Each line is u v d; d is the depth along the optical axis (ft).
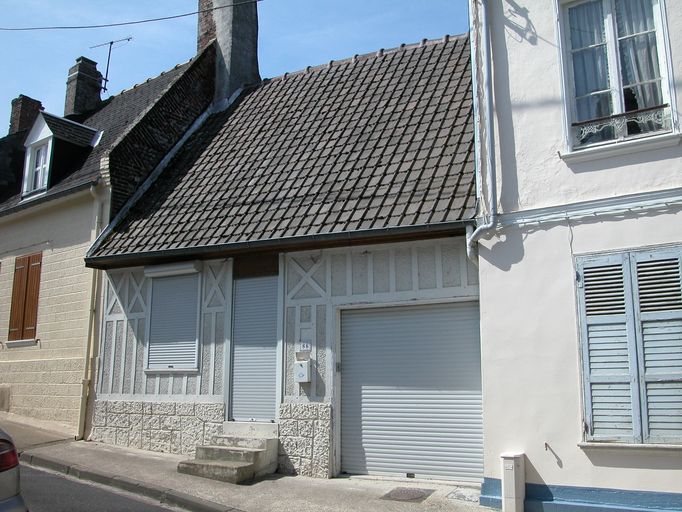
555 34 24.36
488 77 25.21
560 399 22.09
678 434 20.22
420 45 41.32
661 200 21.54
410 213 27.14
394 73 39.60
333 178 32.32
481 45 25.79
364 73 41.19
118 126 46.57
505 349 23.34
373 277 28.73
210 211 34.63
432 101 34.99
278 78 46.11
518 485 21.63
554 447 21.93
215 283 33.42
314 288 30.17
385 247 28.73
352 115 37.17
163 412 33.58
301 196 32.09
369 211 28.53
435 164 29.76
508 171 24.38
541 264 23.22
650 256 21.48
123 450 33.42
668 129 21.97
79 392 37.17
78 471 28.71
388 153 32.27
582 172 23.03
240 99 46.01
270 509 22.88
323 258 30.19
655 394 20.72
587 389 21.68
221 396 31.94
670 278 21.11
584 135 23.43
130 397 35.01
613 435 21.08
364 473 28.07
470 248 24.90
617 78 23.20
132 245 34.76
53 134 44.29
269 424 30.04
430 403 27.30
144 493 25.63
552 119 23.86
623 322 21.56
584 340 22.02
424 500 23.72
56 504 23.49
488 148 24.68
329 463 28.12
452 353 27.17
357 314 29.45
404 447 27.50
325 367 29.22
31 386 40.55
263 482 27.04
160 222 35.86
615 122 22.89
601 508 20.68
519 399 22.77
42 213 43.16
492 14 25.79
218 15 49.16
